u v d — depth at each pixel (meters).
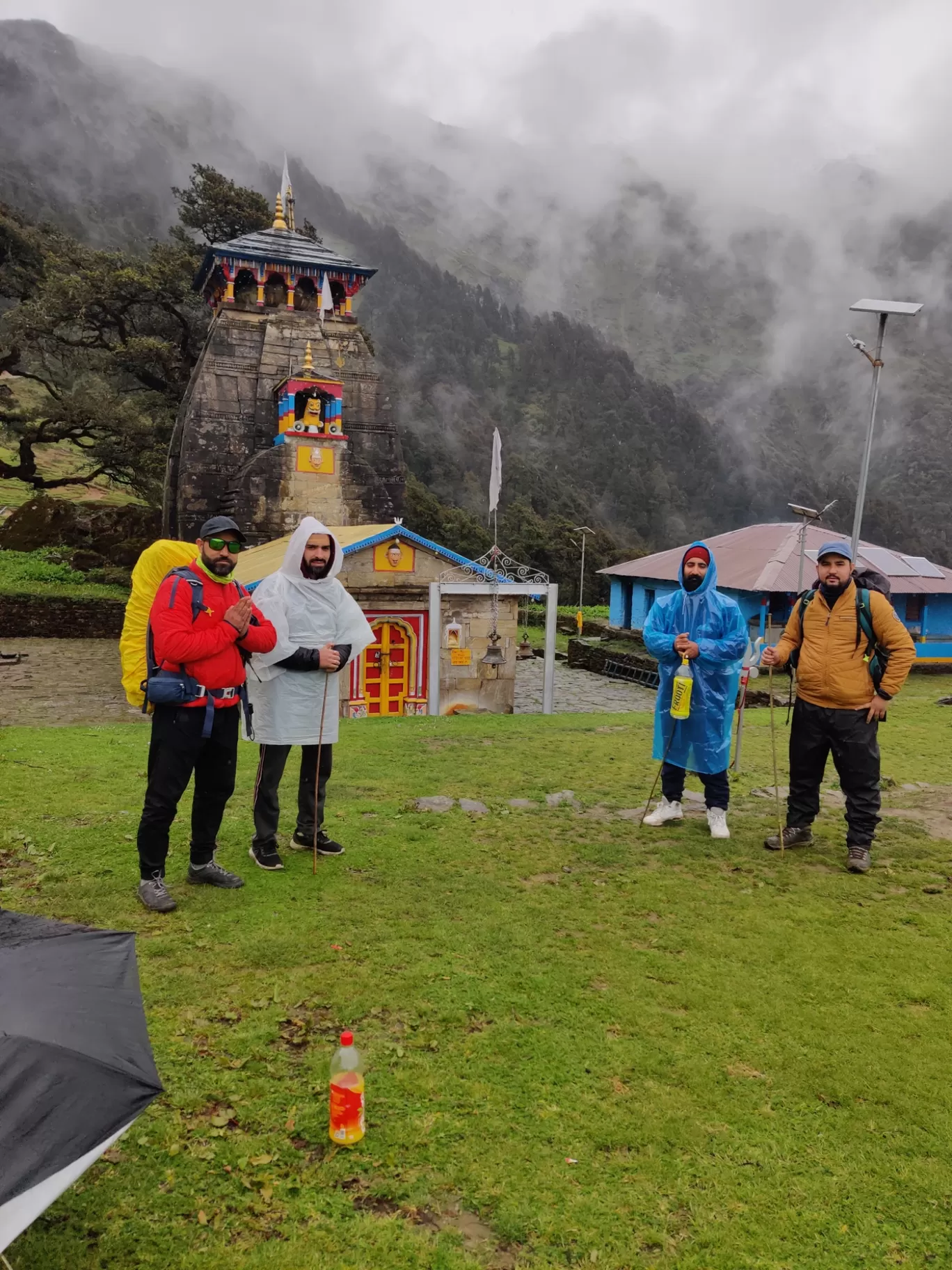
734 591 22.17
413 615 14.64
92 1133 2.06
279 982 4.07
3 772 7.70
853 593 5.81
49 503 33.50
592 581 66.56
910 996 4.16
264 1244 2.60
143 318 35.09
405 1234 2.65
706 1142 3.11
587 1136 3.12
